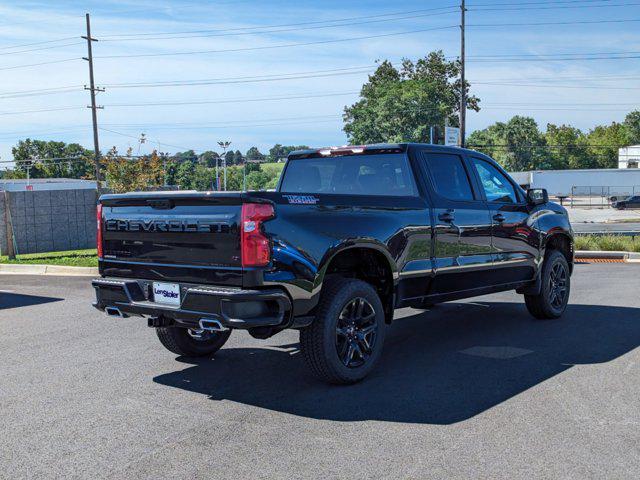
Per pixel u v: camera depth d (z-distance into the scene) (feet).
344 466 11.87
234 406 15.46
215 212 15.31
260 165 431.02
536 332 23.49
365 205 17.72
